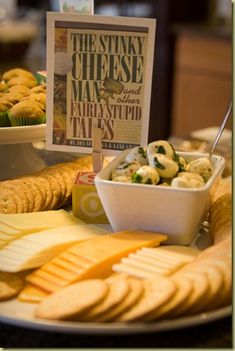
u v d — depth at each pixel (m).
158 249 0.98
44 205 1.19
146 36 1.13
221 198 1.15
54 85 1.18
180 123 3.88
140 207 1.02
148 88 1.15
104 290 0.80
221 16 3.89
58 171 1.31
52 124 1.20
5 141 1.31
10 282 0.91
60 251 0.97
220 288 0.82
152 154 1.06
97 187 1.04
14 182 1.23
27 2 4.26
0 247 0.99
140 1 3.89
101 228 1.09
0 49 3.28
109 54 1.15
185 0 3.83
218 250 0.93
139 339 0.79
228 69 3.54
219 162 1.13
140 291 0.80
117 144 1.18
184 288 0.80
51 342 0.80
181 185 0.99
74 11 1.24
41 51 3.51
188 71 3.75
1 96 1.39
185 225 1.01
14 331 0.83
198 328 0.82
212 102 3.67
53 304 0.80
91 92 1.17
